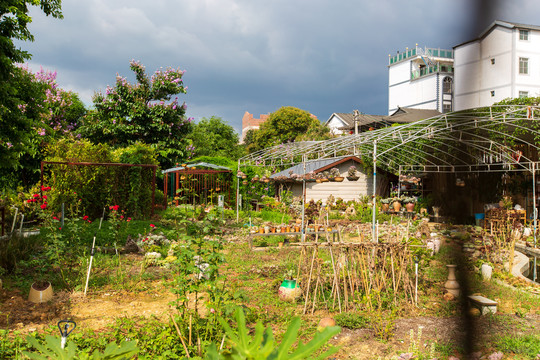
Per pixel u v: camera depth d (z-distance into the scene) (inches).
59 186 652.1
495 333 229.3
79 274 343.6
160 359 185.9
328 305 287.4
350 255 304.5
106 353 60.0
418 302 292.7
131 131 1195.3
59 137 1098.1
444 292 307.4
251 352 41.4
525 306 285.3
